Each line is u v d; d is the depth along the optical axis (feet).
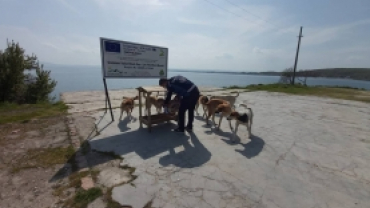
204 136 15.40
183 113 15.39
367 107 29.50
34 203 7.51
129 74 19.15
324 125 19.22
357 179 9.77
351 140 15.16
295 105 30.19
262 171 10.32
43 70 38.68
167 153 12.16
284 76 98.32
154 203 7.65
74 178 9.18
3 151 11.74
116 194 8.09
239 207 7.59
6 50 32.30
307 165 11.09
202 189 8.63
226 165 10.85
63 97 32.65
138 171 9.95
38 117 19.04
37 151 11.88
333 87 71.61
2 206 7.27
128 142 13.71
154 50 20.61
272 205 7.75
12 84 31.96
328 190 8.84
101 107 24.53
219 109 16.46
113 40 17.40
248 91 49.39
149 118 15.51
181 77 15.65
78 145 12.91
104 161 10.91
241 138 15.17
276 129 17.63
